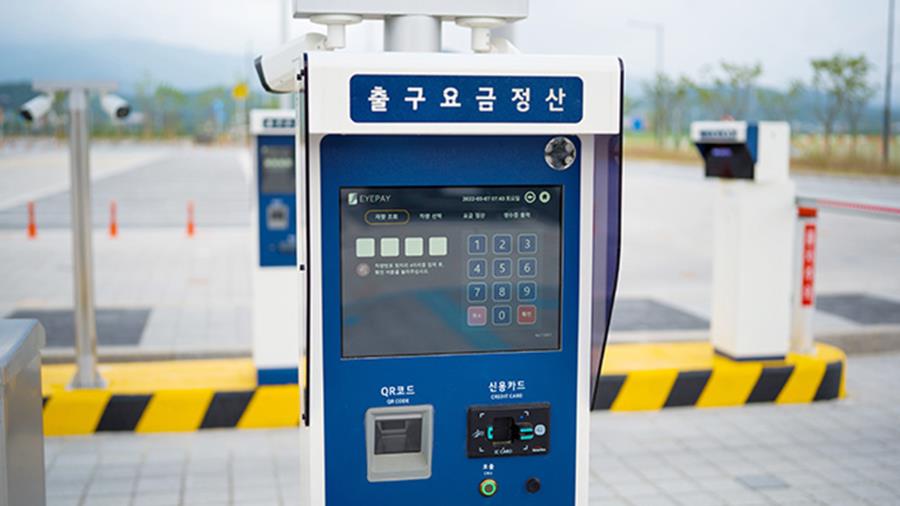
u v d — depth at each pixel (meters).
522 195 2.98
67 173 39.75
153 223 19.19
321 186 2.86
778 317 6.85
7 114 98.50
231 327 8.97
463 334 3.01
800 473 5.54
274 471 5.55
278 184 6.24
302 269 2.88
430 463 3.03
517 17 3.10
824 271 12.91
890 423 6.45
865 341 8.45
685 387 6.72
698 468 5.63
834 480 5.43
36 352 3.02
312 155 2.83
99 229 17.89
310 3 2.97
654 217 20.33
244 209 22.97
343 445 2.98
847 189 30.52
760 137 6.60
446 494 3.06
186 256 14.12
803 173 39.88
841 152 44.62
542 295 3.03
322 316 2.91
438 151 2.91
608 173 3.00
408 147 2.89
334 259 2.89
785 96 52.00
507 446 3.06
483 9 3.07
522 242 3.00
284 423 6.32
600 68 2.82
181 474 5.49
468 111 2.76
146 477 5.44
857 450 5.93
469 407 3.03
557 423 3.09
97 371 6.26
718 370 6.75
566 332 3.06
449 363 3.01
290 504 5.07
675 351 7.29
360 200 2.89
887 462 5.72
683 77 60.19
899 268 13.21
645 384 6.68
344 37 3.04
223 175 40.28
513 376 3.04
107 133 111.88
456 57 2.75
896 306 10.03
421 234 2.94
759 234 6.77
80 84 6.05
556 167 2.97
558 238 3.02
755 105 57.16
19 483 2.77
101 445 5.94
